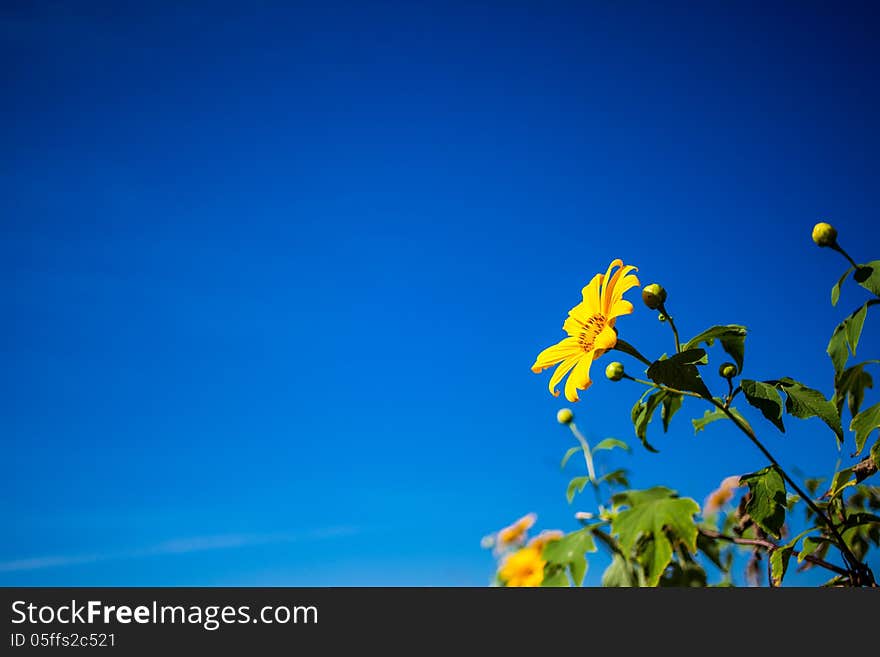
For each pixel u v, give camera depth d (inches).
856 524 33.1
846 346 32.1
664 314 33.7
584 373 34.1
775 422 31.6
